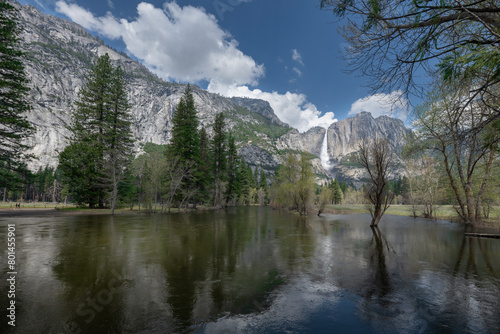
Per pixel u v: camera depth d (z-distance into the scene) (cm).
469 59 329
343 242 1267
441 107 1427
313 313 473
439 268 793
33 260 796
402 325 433
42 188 8088
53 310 456
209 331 397
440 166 2347
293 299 538
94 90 3344
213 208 4459
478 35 389
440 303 527
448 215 3153
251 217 2798
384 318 457
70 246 1012
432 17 344
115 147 3434
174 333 388
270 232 1595
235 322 431
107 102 3347
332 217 3055
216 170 4841
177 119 3791
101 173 3081
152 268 738
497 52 300
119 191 3525
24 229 1441
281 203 4506
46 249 954
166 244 1100
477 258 933
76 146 3008
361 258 920
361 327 422
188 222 2053
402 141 1978
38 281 606
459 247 1150
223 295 550
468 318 463
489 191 2083
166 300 515
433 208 3114
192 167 3778
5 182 2362
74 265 746
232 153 5675
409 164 3002
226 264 803
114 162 2780
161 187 3534
